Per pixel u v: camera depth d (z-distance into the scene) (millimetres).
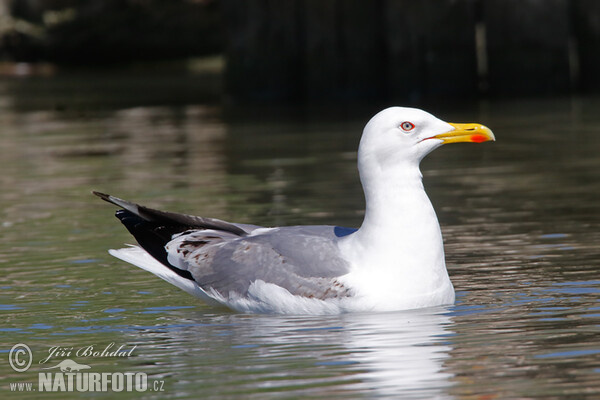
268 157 20047
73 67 47656
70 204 15781
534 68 28484
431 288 9359
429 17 28531
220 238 10023
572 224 13078
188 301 10172
